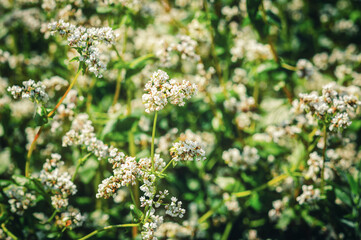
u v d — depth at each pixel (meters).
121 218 0.41
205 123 0.44
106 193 0.30
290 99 0.41
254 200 0.41
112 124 0.39
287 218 0.40
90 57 0.30
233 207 0.42
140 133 0.40
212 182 0.44
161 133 0.44
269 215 0.41
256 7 0.37
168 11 0.43
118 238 0.39
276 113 0.42
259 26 0.38
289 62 0.43
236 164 0.41
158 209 0.43
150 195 0.30
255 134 0.43
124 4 0.38
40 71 0.44
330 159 0.39
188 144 0.30
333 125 0.33
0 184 0.33
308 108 0.34
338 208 0.38
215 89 0.44
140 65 0.38
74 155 0.40
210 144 0.43
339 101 0.33
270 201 0.41
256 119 0.43
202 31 0.42
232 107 0.42
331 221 0.39
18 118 0.44
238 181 0.42
